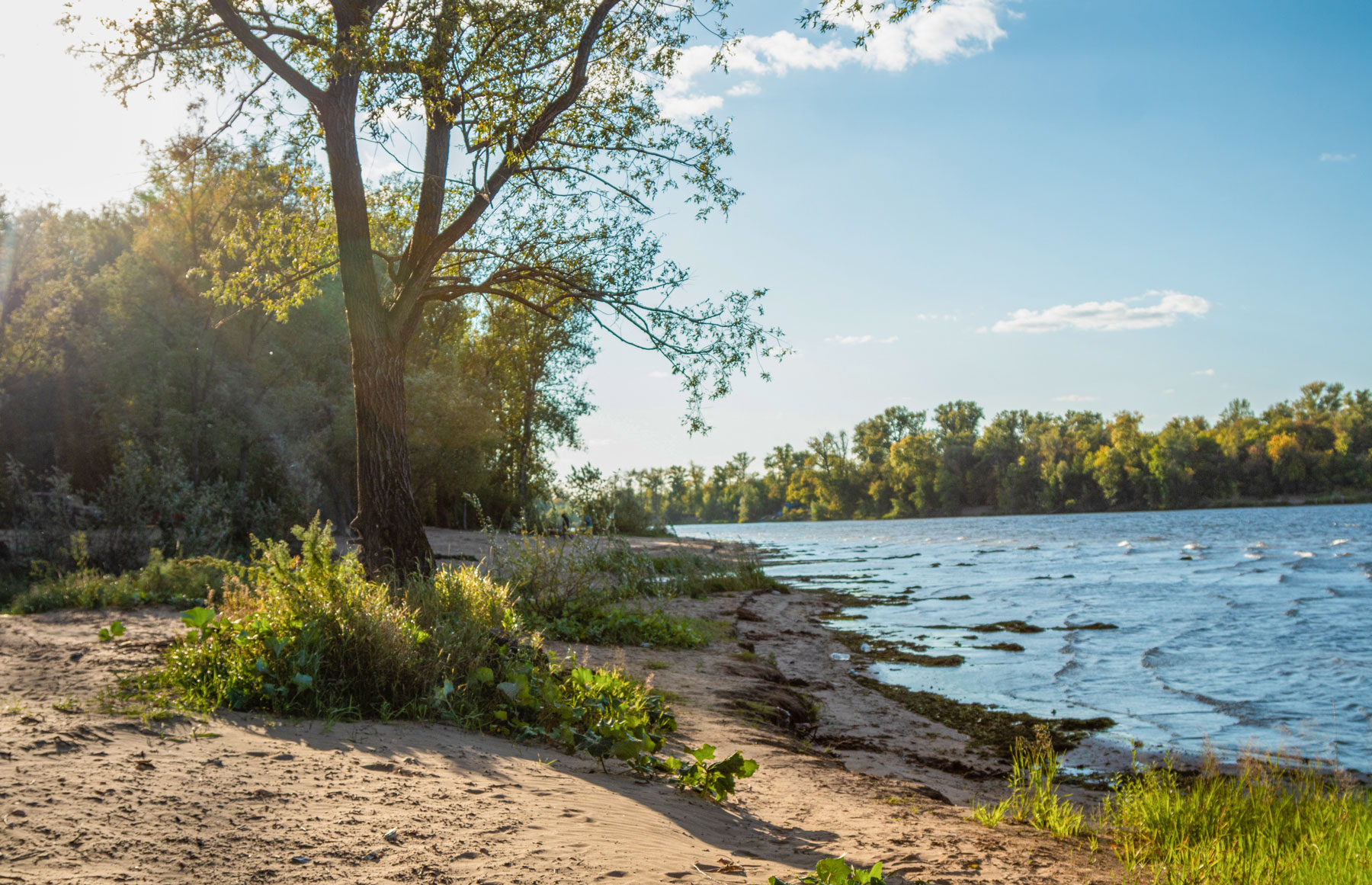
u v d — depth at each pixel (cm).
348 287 1151
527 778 477
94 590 1240
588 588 1370
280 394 2438
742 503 18262
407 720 600
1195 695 1108
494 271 1466
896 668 1302
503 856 332
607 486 3600
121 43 1217
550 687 627
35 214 2730
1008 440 13850
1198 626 1683
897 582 2775
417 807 385
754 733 772
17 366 2427
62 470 2500
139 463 1800
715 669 1093
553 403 4475
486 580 947
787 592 2356
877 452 15562
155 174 2088
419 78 1098
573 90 1243
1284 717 998
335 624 640
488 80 1141
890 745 871
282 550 707
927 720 986
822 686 1149
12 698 550
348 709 573
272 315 2458
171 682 598
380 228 1519
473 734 588
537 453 4544
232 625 637
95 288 2528
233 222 2159
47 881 265
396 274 1241
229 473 2356
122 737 453
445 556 2073
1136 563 3359
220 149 1586
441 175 1229
